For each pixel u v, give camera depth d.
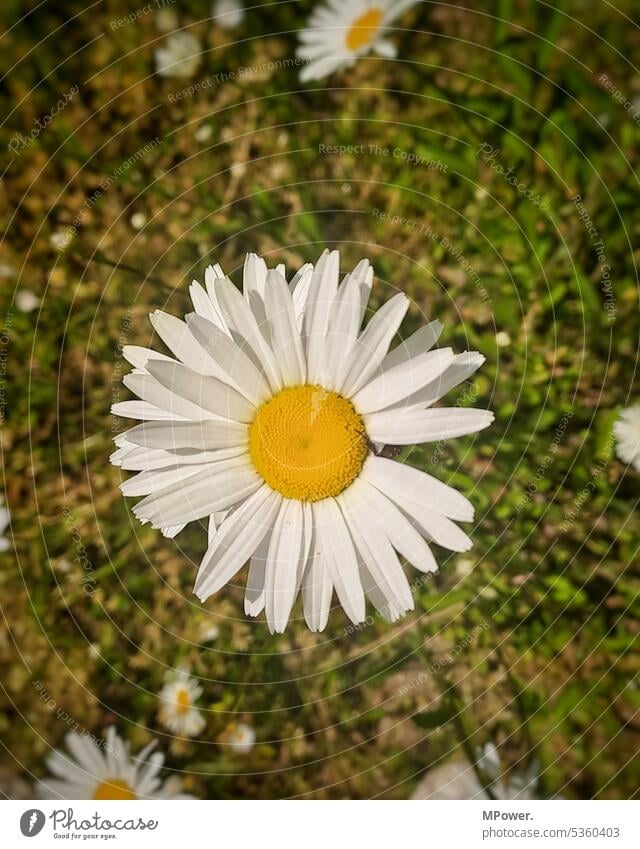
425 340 0.09
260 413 0.09
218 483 0.09
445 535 0.09
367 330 0.08
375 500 0.09
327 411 0.08
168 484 0.09
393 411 0.09
